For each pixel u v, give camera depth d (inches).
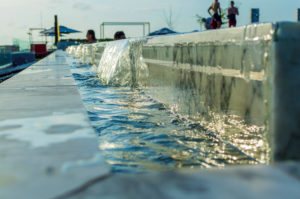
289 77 57.1
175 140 93.0
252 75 72.4
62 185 34.8
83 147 47.6
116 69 229.9
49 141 51.1
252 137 73.9
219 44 89.4
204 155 79.9
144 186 33.6
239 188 32.6
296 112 57.2
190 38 111.5
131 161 76.7
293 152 57.2
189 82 114.6
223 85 88.6
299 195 31.0
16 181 36.3
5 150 47.1
